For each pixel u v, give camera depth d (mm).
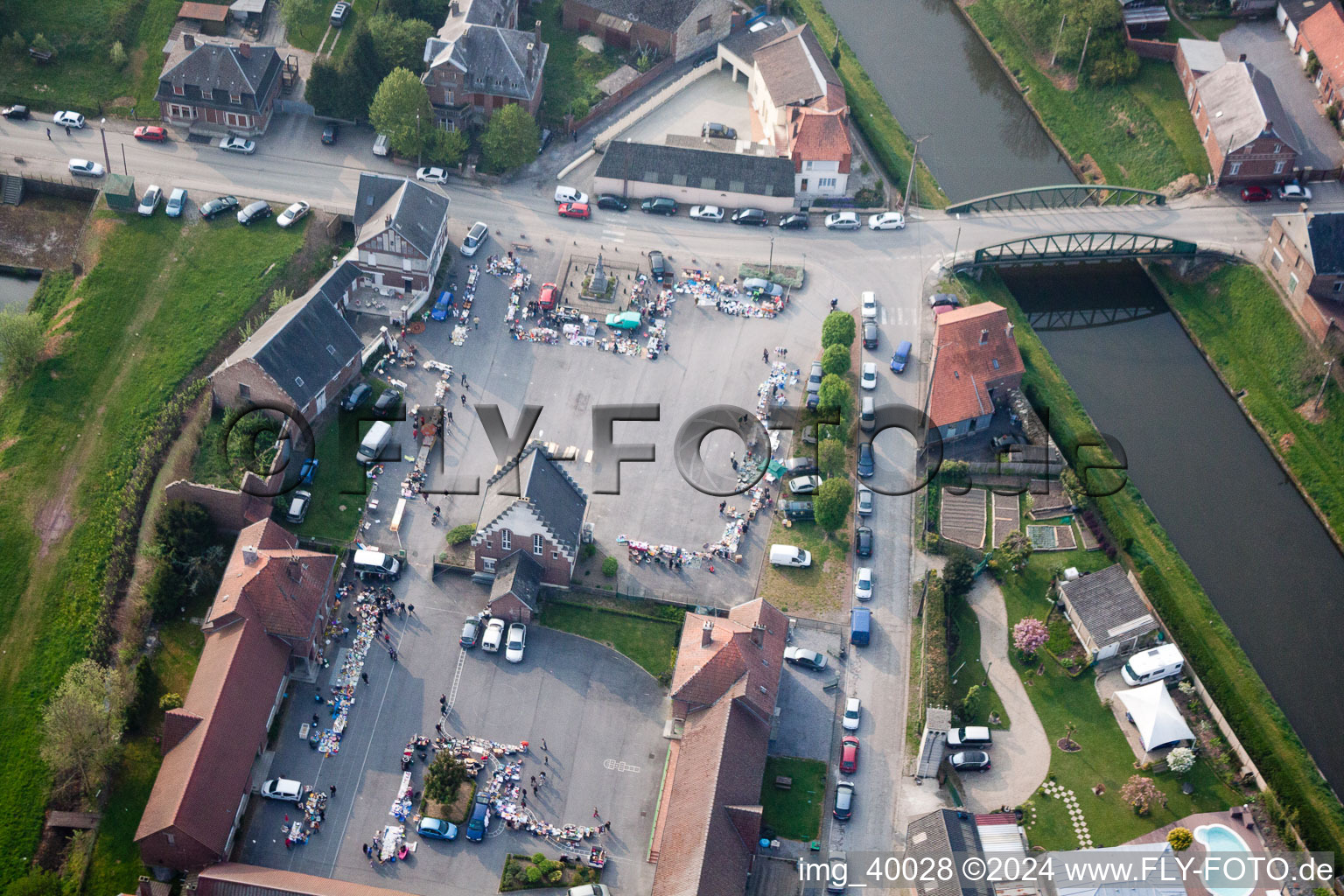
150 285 190875
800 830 147375
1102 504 175875
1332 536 180125
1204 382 198375
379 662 157500
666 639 161625
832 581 167875
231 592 152250
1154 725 153625
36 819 144125
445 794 144375
